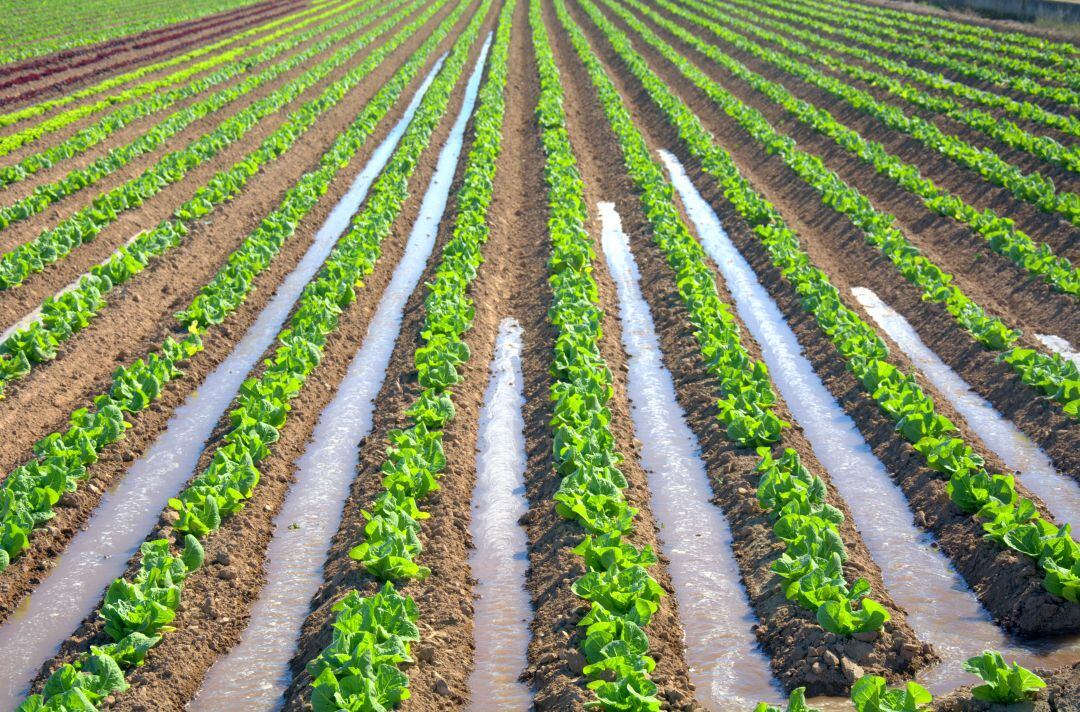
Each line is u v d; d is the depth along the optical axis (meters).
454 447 13.58
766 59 42.06
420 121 31.98
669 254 20.05
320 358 16.16
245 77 43.41
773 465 12.31
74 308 17.61
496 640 10.17
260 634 10.37
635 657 8.83
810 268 18.92
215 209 23.97
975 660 8.24
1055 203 21.33
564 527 11.57
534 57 46.09
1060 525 11.76
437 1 76.25
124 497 13.02
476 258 19.67
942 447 12.18
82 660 9.70
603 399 14.27
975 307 16.77
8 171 26.14
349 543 11.56
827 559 10.20
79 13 68.06
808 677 9.14
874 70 39.22
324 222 24.17
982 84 35.06
